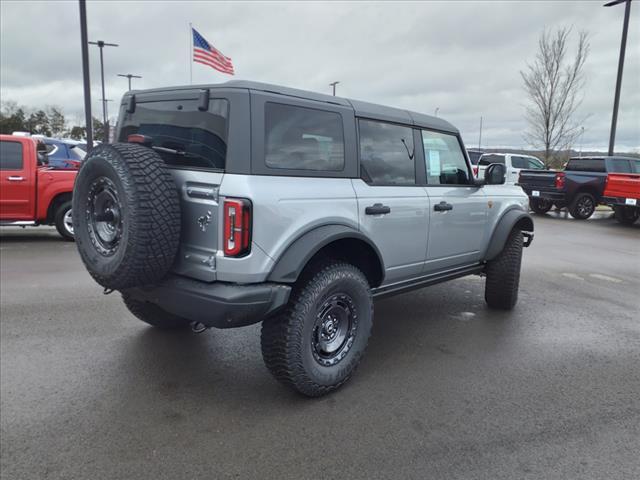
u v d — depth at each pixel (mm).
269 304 2920
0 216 8297
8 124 50938
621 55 17062
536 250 9445
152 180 2787
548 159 21000
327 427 2975
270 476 2508
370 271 3816
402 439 2857
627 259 8695
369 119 3701
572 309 5535
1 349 4016
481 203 4824
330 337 3375
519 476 2541
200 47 12391
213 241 2895
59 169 8836
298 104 3158
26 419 2988
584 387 3572
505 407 3256
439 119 4473
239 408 3180
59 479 2457
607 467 2631
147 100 3420
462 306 5582
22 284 5957
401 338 4523
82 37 11312
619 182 13453
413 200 3990
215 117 2941
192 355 3988
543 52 20359
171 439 2818
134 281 2852
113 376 3588
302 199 3082
